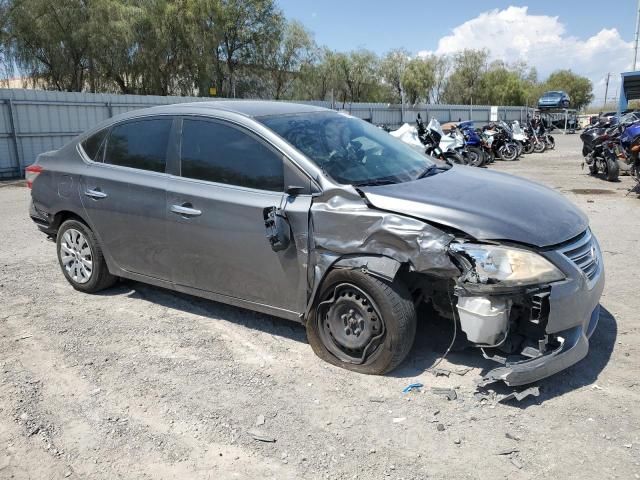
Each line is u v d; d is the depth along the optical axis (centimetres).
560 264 329
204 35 3331
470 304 327
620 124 1371
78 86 2980
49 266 617
